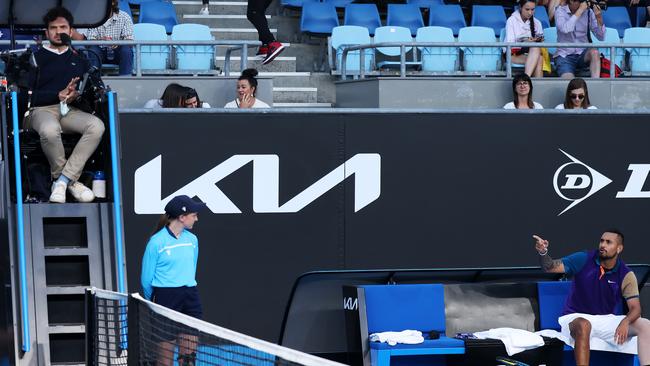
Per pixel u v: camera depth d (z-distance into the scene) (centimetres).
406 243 3559
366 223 3538
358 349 3338
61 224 2931
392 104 4147
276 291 3497
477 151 3597
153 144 3422
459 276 3606
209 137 3453
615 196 3691
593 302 3309
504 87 4209
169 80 3991
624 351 3309
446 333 3444
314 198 3509
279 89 4747
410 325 3388
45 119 2908
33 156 3027
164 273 2950
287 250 3500
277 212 3494
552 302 3528
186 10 5612
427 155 3569
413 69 4884
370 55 4828
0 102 2884
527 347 3259
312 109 3500
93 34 4372
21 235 2805
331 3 5747
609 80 4241
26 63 2917
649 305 3684
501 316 3500
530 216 3634
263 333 3491
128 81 3972
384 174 3544
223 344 1802
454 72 4734
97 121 2942
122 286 2886
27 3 3114
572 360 3453
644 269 3650
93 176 3047
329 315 3506
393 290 3388
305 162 3503
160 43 3981
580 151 3662
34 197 3002
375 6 5584
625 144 3691
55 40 2973
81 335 2900
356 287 3372
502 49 4788
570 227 3659
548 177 3644
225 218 3466
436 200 3572
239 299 3475
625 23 5834
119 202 2889
